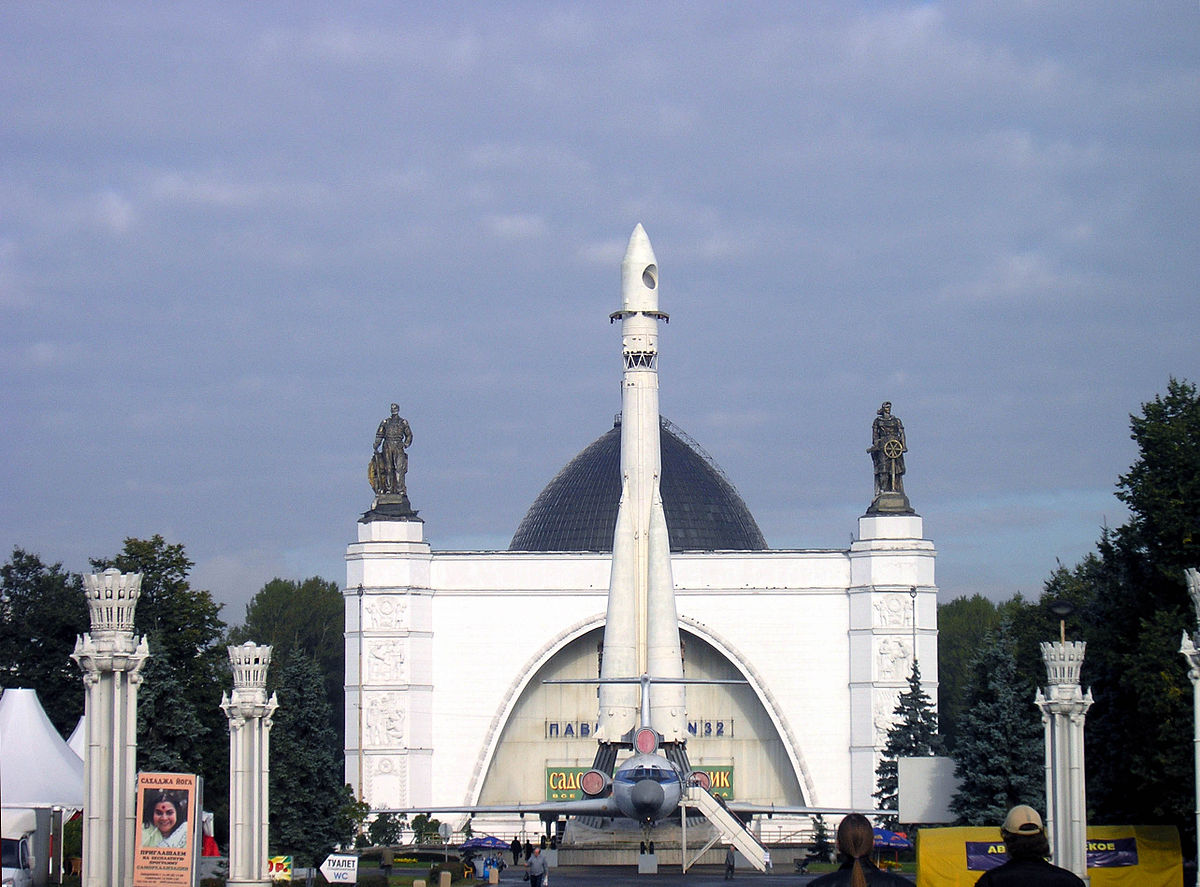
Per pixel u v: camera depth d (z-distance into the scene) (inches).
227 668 3213.6
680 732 3880.4
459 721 4473.4
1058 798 1803.6
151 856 1581.0
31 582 3437.5
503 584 4510.3
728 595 4500.5
